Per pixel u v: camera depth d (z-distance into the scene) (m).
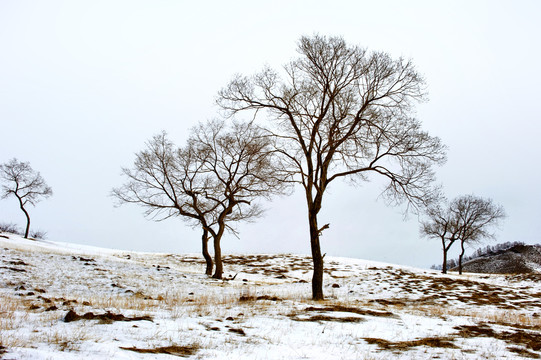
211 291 19.58
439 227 51.16
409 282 27.20
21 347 5.77
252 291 20.06
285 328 9.35
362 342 8.55
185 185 29.67
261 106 18.86
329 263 42.03
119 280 19.88
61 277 18.80
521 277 35.47
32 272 18.88
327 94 18.23
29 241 39.09
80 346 6.25
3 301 11.51
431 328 10.63
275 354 7.10
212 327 8.83
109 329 7.71
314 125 17.89
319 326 9.83
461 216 50.81
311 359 6.96
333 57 17.70
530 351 8.45
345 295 20.17
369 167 17.80
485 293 23.72
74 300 12.25
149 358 6.05
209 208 30.67
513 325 11.98
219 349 7.08
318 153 17.80
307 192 17.95
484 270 70.06
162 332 7.91
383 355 7.55
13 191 45.88
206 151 28.70
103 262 25.62
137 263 28.77
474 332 10.35
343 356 7.31
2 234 39.59
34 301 12.05
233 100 19.02
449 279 30.22
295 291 20.28
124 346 6.57
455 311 15.98
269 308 12.18
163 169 29.44
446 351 8.06
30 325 7.61
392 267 42.19
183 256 45.06
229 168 28.89
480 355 7.89
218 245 27.89
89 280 19.02
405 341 8.87
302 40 17.88
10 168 46.28
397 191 18.03
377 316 11.98
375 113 17.69
